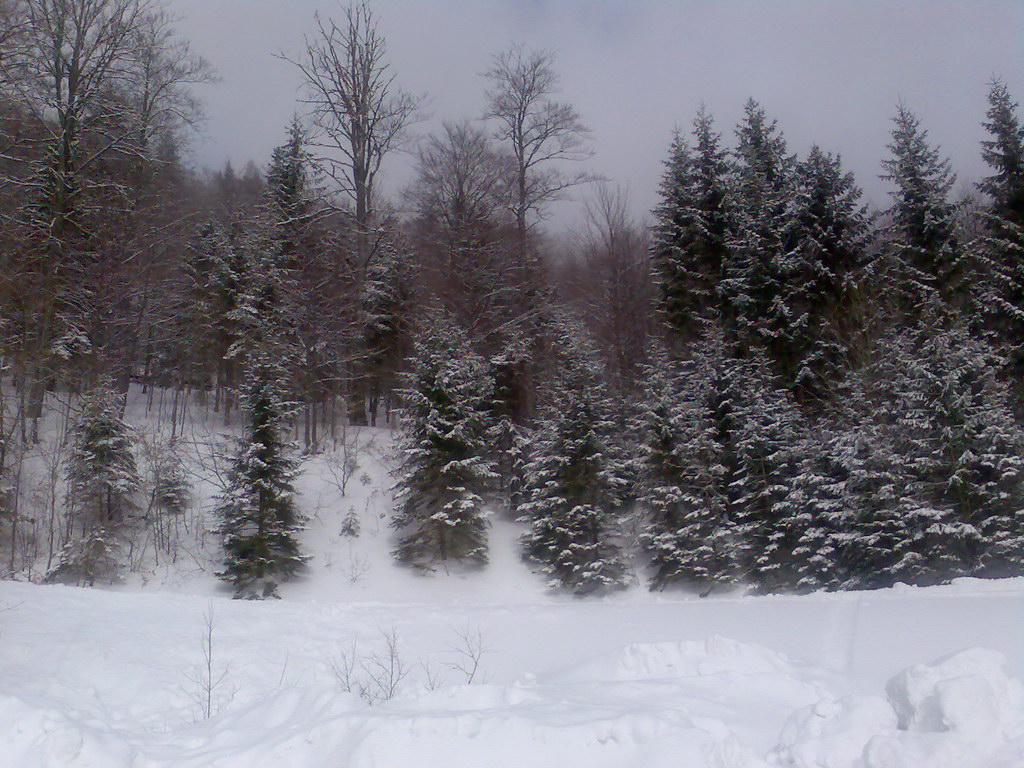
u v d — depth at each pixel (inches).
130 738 263.3
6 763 224.7
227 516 897.5
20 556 886.4
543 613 557.0
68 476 919.7
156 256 1236.5
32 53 948.6
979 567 781.9
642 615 531.5
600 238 1534.2
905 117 1103.6
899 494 837.8
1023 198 1051.3
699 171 1248.2
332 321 1211.9
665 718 220.7
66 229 1092.5
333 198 1259.8
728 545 909.8
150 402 1295.5
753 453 950.4
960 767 187.2
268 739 239.5
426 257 1370.6
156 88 1228.5
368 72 1248.2
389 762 209.3
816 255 1103.0
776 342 1106.7
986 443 812.6
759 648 320.8
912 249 1066.1
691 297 1218.0
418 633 493.7
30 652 410.6
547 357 1216.2
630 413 1106.1
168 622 494.0
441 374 988.6
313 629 495.8
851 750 203.6
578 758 207.0
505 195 1374.3
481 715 225.8
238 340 1164.5
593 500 965.2
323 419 1269.7
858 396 921.5
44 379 1037.2
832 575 871.1
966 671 218.4
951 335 856.3
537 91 1421.0
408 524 1003.9
